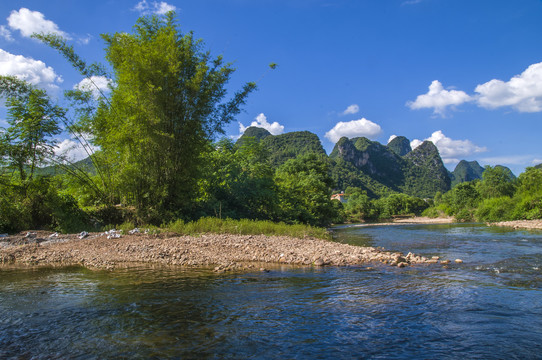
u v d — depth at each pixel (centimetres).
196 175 2227
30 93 1842
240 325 555
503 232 2842
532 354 445
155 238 1559
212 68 2167
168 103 1959
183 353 448
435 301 695
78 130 1983
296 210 3344
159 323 564
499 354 445
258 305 668
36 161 1862
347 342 487
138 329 536
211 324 560
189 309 641
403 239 2291
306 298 719
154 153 1967
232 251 1359
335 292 771
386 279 911
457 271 1026
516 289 791
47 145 1880
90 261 1156
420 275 965
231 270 1046
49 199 1817
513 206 5094
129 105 1867
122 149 1902
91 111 2003
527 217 4691
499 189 7450
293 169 5966
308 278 924
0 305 666
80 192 2083
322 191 4791
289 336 509
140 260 1197
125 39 1898
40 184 1848
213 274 979
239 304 675
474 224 4734
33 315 604
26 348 466
